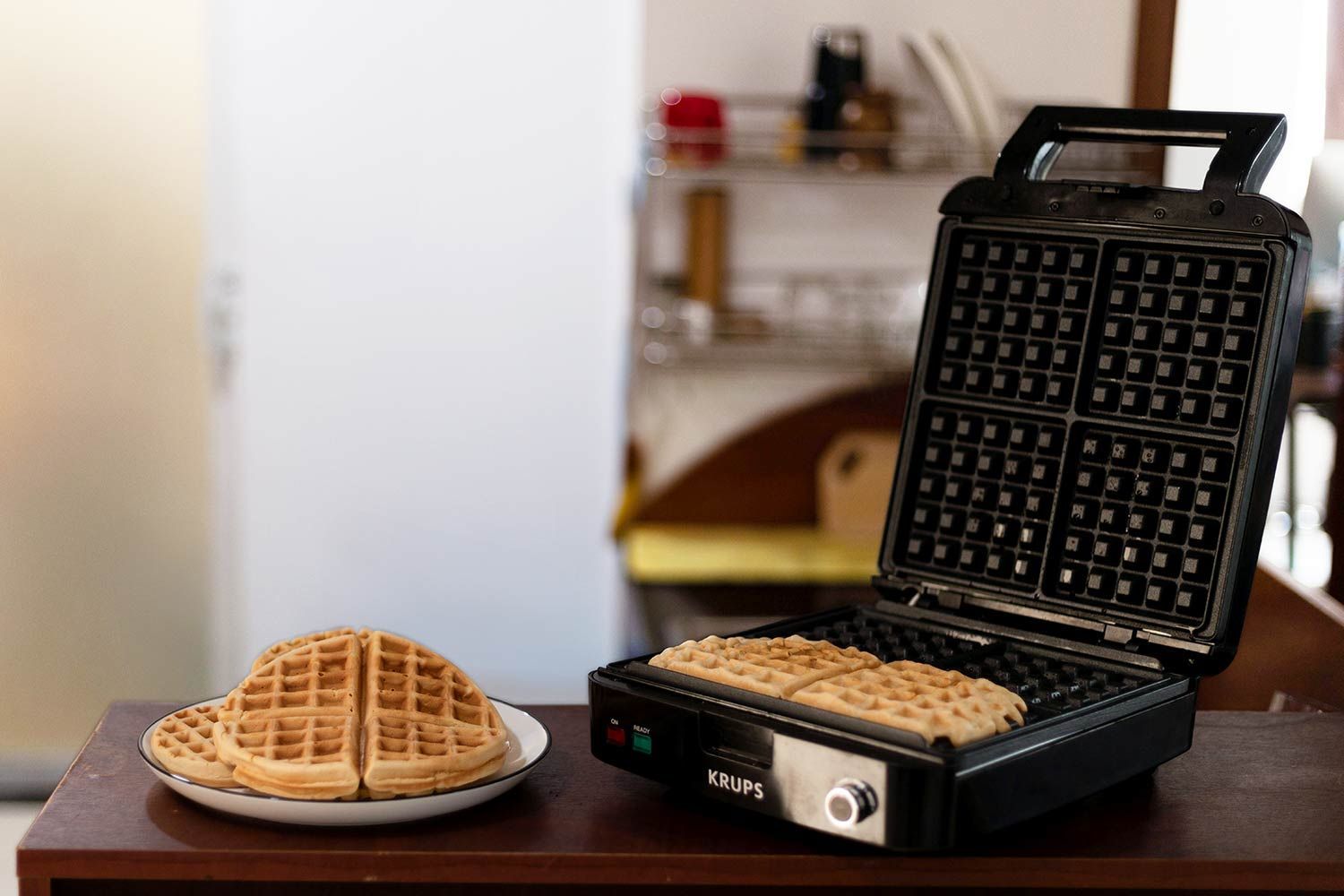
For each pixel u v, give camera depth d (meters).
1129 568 1.12
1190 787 1.08
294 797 0.93
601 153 3.63
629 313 3.24
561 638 3.79
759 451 3.20
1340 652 1.31
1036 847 0.95
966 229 1.22
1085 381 1.15
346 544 3.72
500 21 3.58
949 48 2.92
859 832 0.88
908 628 1.19
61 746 3.28
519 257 3.66
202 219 3.21
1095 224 1.14
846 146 2.94
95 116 3.13
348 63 3.56
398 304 3.66
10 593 3.23
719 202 3.04
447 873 0.92
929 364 1.24
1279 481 1.53
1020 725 0.94
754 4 3.09
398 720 1.01
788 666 1.02
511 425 3.71
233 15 3.47
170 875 0.91
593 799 1.02
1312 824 1.00
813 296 3.12
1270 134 1.08
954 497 1.22
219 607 3.36
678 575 2.82
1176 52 1.73
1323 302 1.47
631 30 3.52
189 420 3.26
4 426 3.19
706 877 0.92
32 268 3.16
